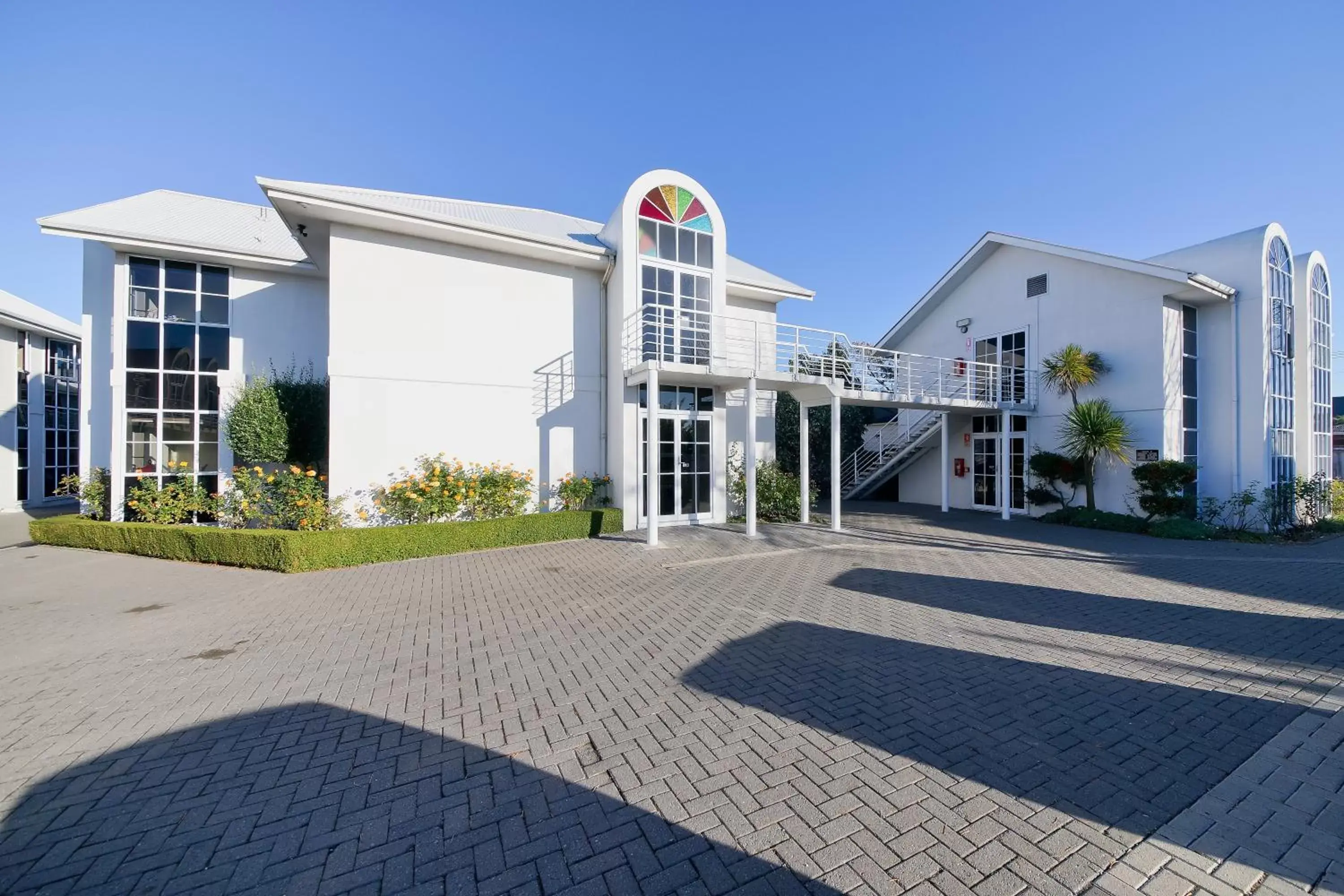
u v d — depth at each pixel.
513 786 2.92
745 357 14.62
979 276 16.75
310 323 12.86
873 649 4.91
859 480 19.81
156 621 5.93
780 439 20.64
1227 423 13.12
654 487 10.02
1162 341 12.64
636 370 10.73
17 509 18.02
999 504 15.82
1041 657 4.70
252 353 12.40
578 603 6.49
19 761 3.24
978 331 16.75
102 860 2.42
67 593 7.14
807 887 2.19
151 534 9.46
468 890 2.22
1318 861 2.33
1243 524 12.17
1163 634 5.29
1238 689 4.07
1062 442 14.17
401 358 10.53
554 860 2.37
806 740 3.35
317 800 2.83
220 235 12.80
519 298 11.60
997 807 2.70
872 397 12.70
